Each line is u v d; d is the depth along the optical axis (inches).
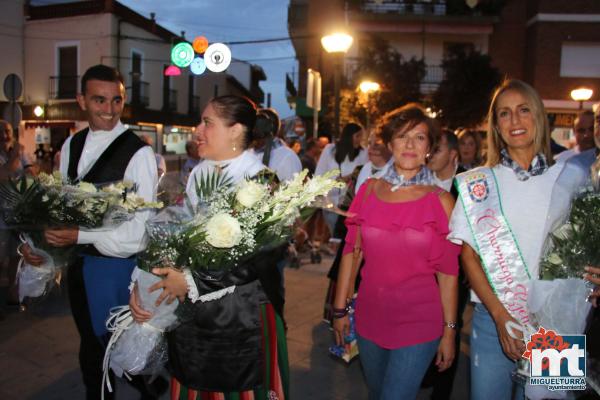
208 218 81.7
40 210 93.5
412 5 736.3
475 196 87.2
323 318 185.8
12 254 143.8
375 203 95.3
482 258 85.6
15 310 187.2
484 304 86.5
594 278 78.6
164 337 94.1
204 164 98.4
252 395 87.5
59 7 866.8
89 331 103.9
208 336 85.4
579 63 722.2
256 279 87.2
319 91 359.6
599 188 81.4
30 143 891.4
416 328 90.6
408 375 90.2
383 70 633.0
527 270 83.8
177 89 1075.9
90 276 103.1
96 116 106.7
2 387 132.5
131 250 100.1
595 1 710.5
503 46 760.3
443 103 623.8
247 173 94.8
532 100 86.4
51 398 127.6
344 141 240.1
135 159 104.3
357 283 129.1
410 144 94.5
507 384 89.3
